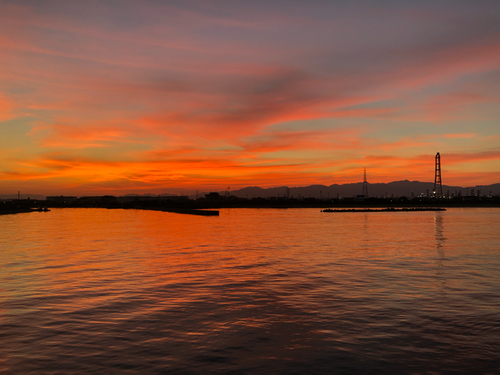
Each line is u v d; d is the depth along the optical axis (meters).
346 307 14.88
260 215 115.75
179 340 11.42
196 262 26.25
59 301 15.93
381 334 11.89
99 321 13.24
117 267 24.31
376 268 23.66
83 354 10.41
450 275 21.34
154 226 66.94
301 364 9.77
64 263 26.00
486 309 14.58
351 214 122.00
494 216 101.12
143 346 10.96
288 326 12.65
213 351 10.59
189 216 111.62
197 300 16.02
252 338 11.57
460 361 9.95
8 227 67.50
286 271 22.70
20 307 15.04
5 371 9.41
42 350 10.70
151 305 15.23
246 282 19.58
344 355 10.32
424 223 72.31
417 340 11.40
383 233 50.25
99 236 47.72
